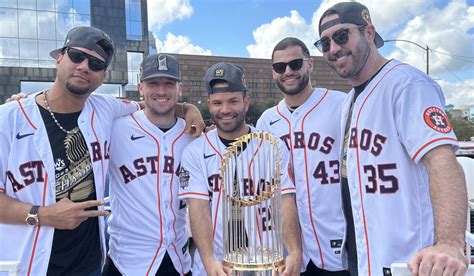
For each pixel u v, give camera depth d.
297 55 3.34
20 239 2.50
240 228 2.43
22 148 2.52
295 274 2.54
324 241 3.14
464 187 1.85
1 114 2.53
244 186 2.67
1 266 1.85
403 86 2.11
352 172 2.31
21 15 38.12
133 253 2.89
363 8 2.31
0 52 37.50
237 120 2.84
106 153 2.83
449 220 1.77
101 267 2.79
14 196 2.51
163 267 2.92
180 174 2.94
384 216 2.15
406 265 1.72
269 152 2.56
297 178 3.25
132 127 3.05
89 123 2.70
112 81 39.78
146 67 3.00
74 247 2.60
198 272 2.93
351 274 2.59
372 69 2.33
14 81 37.78
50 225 2.44
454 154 1.93
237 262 2.32
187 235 3.20
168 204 2.95
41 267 2.46
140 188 2.94
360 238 2.27
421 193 2.11
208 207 2.81
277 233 2.38
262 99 49.28
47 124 2.59
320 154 3.19
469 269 1.67
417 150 1.99
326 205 3.14
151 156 2.99
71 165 2.58
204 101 47.19
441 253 1.66
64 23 39.41
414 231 2.10
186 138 3.15
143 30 42.56
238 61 49.12
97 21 39.78
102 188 2.73
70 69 2.51
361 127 2.27
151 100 3.01
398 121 2.12
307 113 3.32
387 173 2.15
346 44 2.27
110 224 3.04
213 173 2.85
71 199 2.57
